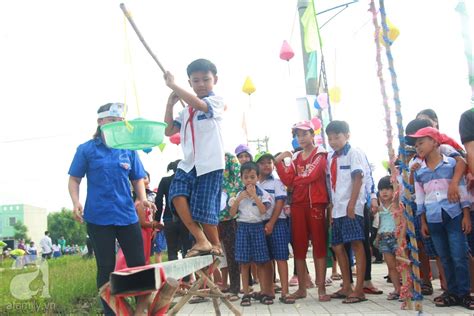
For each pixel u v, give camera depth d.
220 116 3.82
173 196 3.70
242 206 5.82
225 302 3.85
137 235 4.14
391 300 5.39
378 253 10.51
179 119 3.97
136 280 2.05
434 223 4.84
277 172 5.90
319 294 5.61
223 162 3.78
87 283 7.05
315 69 9.20
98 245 3.99
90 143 4.16
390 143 4.92
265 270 5.88
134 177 4.38
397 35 4.95
